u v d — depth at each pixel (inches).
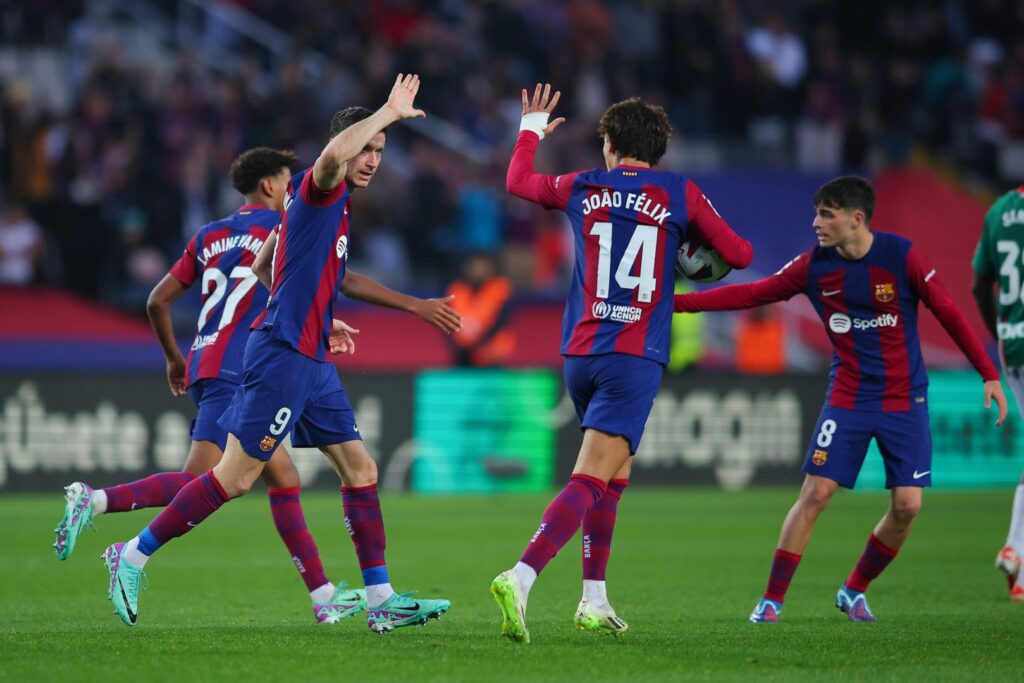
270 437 770.8
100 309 2516.0
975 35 3459.6
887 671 667.4
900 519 901.8
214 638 764.6
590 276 775.1
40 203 2556.6
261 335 771.4
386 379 2133.4
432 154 2901.1
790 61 3297.2
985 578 1193.4
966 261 2999.5
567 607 997.2
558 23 3233.3
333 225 766.5
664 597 1068.5
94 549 1407.5
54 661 668.1
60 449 2030.0
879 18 3368.6
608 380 759.7
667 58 3206.2
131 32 3058.6
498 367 2294.5
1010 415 2252.7
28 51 2952.8
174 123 2753.4
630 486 2185.0
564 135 3004.4
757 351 2472.9
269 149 959.0
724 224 781.3
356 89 2947.8
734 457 2208.4
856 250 892.6
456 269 2733.8
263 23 3164.4
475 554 1375.5
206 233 936.3
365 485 816.3
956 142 3287.4
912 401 906.7
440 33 3107.8
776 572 901.2
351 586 1131.3
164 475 872.3
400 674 638.5
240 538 1533.0
